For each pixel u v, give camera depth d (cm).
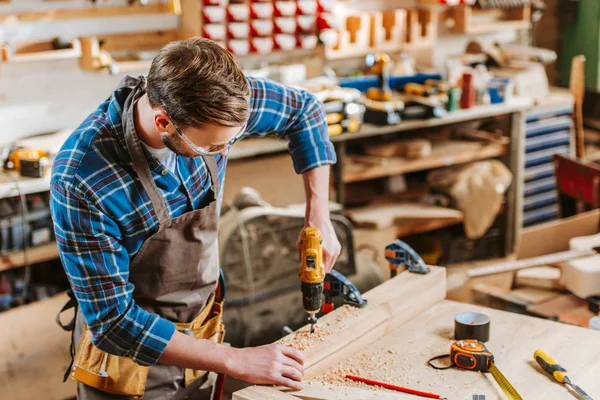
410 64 465
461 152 445
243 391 159
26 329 307
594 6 535
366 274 345
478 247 465
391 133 454
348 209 434
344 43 429
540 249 306
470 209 440
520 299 280
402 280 207
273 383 161
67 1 355
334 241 195
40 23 350
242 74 143
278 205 383
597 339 186
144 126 158
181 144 147
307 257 177
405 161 425
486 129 477
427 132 470
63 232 154
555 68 563
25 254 325
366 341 187
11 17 339
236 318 317
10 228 325
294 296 332
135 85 167
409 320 203
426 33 460
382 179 455
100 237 155
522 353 180
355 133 388
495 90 450
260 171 378
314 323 181
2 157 322
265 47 404
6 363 294
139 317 160
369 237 412
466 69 458
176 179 171
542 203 500
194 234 181
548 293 285
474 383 168
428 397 161
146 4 376
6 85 353
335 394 159
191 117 138
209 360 160
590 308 262
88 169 154
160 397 196
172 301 188
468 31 486
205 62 138
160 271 182
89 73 374
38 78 361
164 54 141
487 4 489
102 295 158
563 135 496
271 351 164
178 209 176
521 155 461
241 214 317
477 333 185
